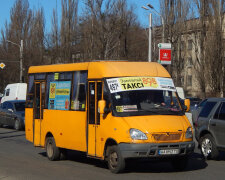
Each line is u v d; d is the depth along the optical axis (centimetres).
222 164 1219
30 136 1425
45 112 1332
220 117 1273
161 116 1025
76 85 1191
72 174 1045
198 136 1349
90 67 1140
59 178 991
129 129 984
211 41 4112
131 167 1142
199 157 1374
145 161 1009
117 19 4412
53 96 1296
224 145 1245
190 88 5641
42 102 1355
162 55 2788
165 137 984
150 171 1077
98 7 4341
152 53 4722
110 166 1042
